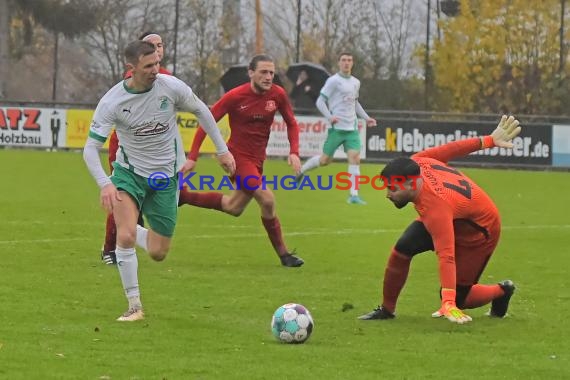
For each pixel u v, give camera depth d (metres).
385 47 92.19
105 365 14.87
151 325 18.05
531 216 40.38
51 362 14.97
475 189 18.55
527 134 67.69
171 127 19.56
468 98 88.81
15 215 36.47
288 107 27.19
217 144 20.41
